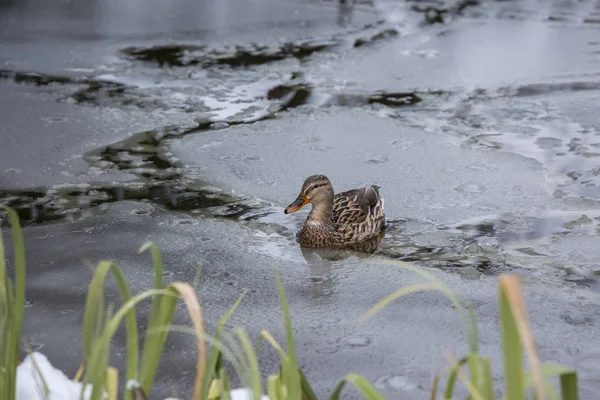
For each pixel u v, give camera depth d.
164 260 10.49
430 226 11.57
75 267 10.28
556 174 13.41
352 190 11.75
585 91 17.80
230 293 9.63
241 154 14.43
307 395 4.89
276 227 11.58
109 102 17.20
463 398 7.47
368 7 25.83
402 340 8.53
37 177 13.34
